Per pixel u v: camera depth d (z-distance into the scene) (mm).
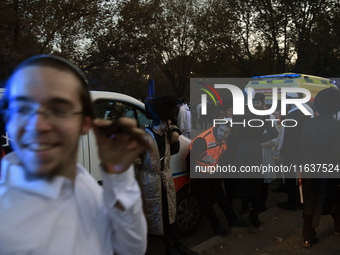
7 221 535
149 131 2635
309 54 19094
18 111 544
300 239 3330
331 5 17547
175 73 25547
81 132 603
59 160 556
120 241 724
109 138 625
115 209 686
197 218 3469
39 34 7949
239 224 3557
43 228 554
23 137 532
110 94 2896
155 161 2580
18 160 589
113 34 10180
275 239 3340
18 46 7633
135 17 10398
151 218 2596
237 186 3582
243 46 21438
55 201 579
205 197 3346
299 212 4090
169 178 2693
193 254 2881
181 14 20375
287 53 20547
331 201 2914
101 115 2824
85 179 711
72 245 591
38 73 553
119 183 645
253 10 19203
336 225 3361
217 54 22125
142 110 3186
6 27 7469
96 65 10305
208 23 21031
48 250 558
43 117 535
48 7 8242
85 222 647
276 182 5691
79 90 588
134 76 11508
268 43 20406
